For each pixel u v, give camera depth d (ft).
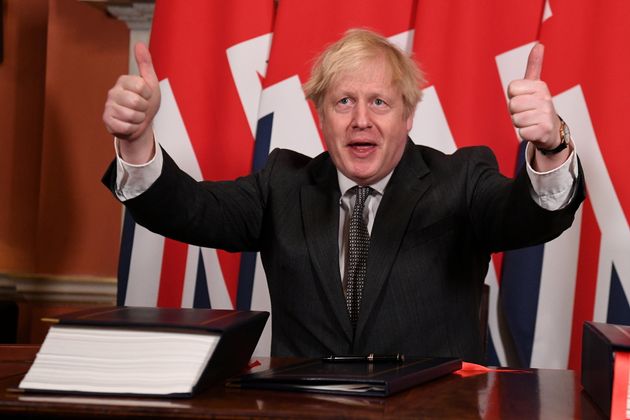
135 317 3.47
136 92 4.41
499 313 8.54
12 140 10.68
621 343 3.10
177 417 2.98
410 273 5.25
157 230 5.34
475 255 5.51
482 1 8.36
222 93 8.94
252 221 5.80
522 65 8.25
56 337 3.33
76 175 10.55
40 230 10.59
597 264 7.98
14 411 3.02
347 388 3.38
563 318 8.10
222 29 8.98
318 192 5.60
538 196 4.47
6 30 10.60
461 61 8.34
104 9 10.30
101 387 3.24
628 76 7.95
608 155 7.95
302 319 5.32
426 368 3.81
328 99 5.39
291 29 8.64
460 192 5.47
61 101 10.54
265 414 2.96
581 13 8.11
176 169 5.22
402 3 8.53
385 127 5.28
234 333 3.43
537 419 3.05
